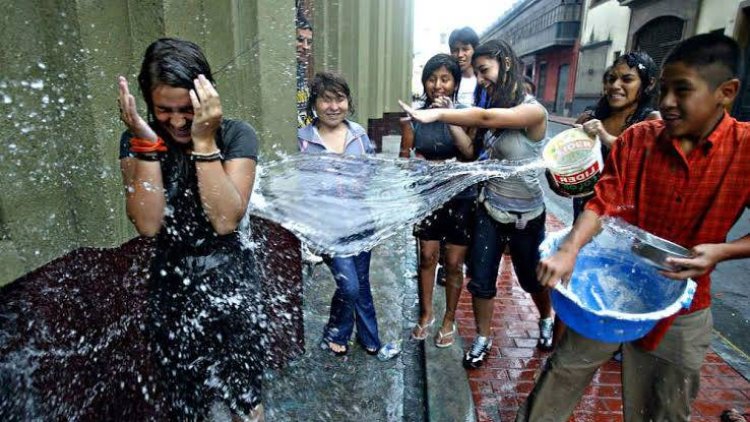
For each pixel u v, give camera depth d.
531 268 2.63
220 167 1.47
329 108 2.50
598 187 1.71
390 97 10.91
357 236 2.40
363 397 2.50
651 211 1.64
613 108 2.58
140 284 1.91
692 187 1.52
